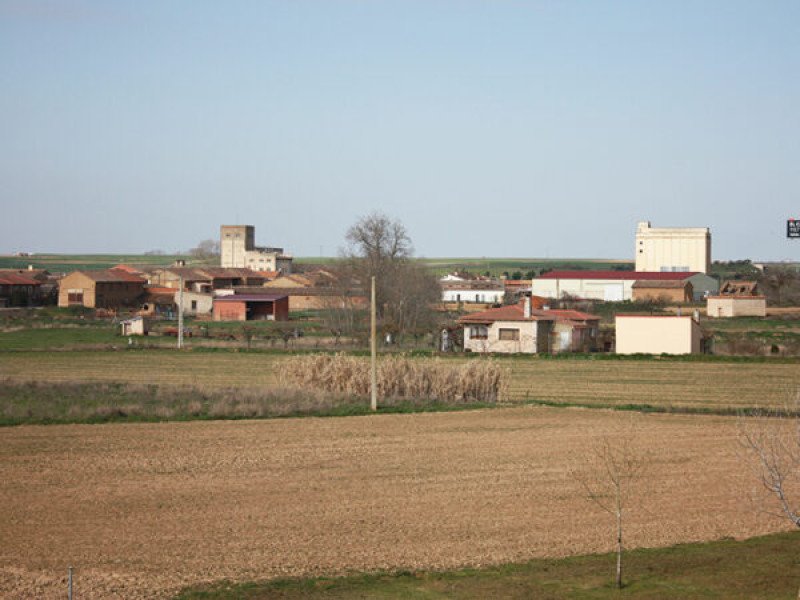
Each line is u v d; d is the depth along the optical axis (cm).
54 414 6272
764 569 3162
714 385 8306
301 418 6378
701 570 3158
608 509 3988
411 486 4394
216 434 5709
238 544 3459
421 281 15450
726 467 4825
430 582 3047
